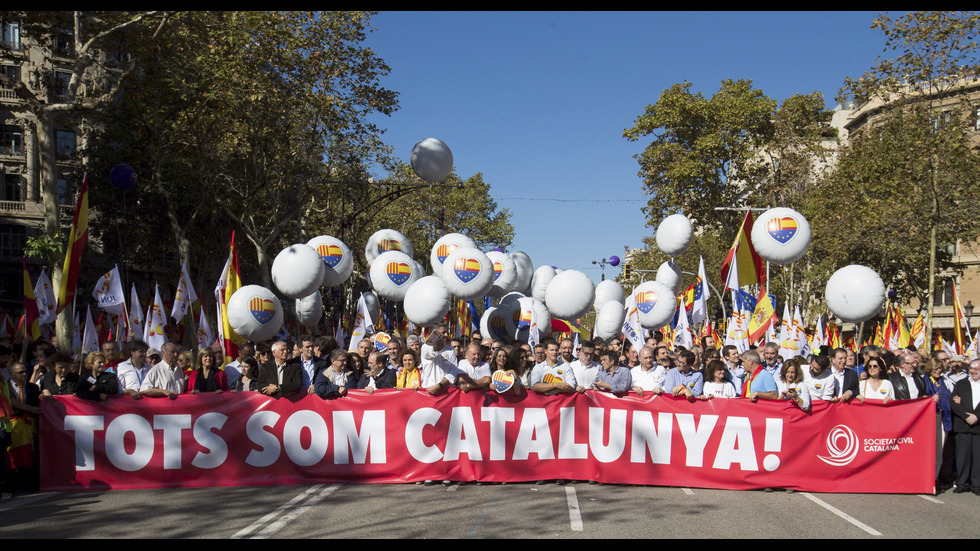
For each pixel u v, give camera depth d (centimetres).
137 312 1476
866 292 1406
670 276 2122
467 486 992
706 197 4006
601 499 916
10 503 898
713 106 3931
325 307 3450
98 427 981
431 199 4831
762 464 986
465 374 1021
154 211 3203
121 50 2316
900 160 2836
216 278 4516
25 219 4353
